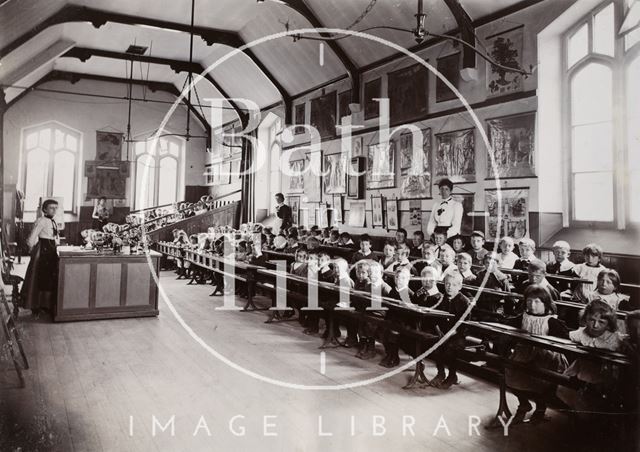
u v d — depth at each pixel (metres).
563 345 4.97
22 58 17.44
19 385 6.39
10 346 6.96
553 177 10.18
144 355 7.83
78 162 26.69
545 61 10.21
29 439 4.88
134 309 10.61
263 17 16.42
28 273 10.33
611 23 9.25
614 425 4.82
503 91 10.91
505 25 10.80
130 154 27.91
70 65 24.73
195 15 16.70
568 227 10.08
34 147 25.91
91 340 8.66
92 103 26.84
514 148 10.65
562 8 9.68
